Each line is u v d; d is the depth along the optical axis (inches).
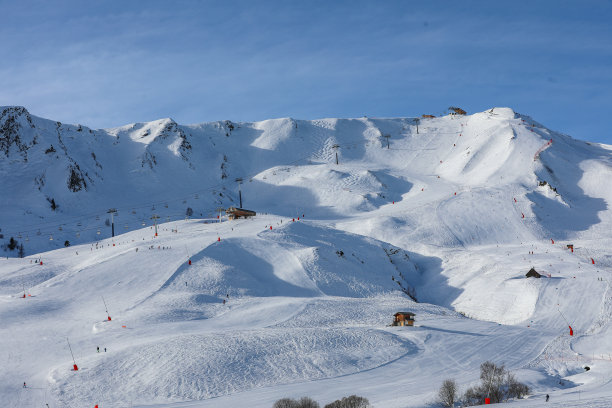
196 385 2381.9
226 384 2406.5
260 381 2450.8
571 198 7411.4
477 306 4365.2
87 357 2775.6
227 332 3105.3
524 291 4224.9
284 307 3841.0
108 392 2358.5
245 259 4953.3
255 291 4350.4
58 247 6673.2
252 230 5816.9
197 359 2610.7
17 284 4362.7
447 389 2084.2
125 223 7642.7
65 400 2290.8
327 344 2878.9
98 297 3996.1
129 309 3705.7
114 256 4785.9
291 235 5615.2
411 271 5452.8
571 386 2309.3
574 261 4968.0
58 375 2529.5
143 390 2358.5
